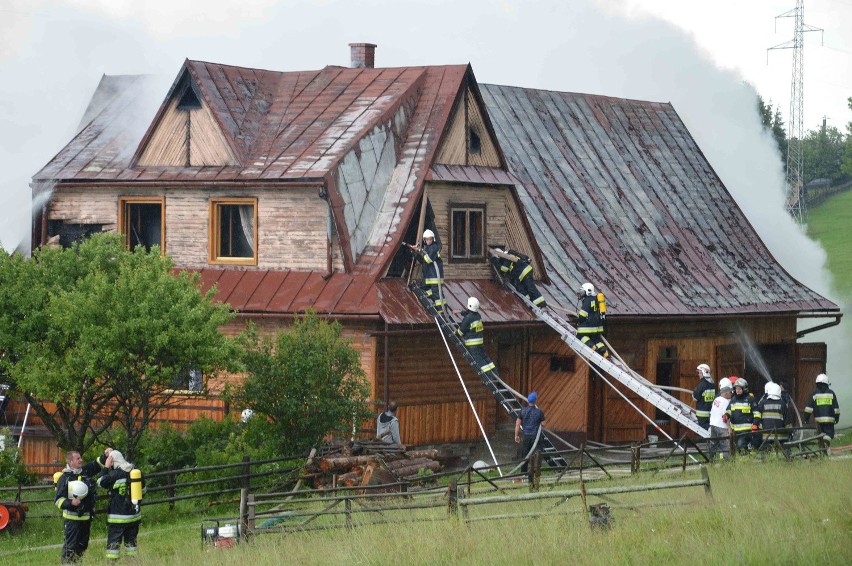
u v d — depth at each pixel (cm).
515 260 4044
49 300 3139
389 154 3925
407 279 3784
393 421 3403
